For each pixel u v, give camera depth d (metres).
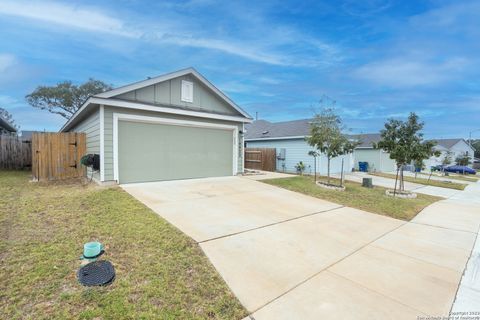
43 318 2.16
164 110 8.88
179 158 9.60
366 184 11.35
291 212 6.10
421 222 6.06
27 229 4.05
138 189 7.55
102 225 4.35
